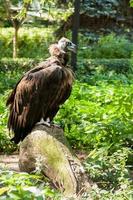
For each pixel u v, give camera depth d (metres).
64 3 26.33
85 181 7.15
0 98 14.66
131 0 13.66
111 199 6.34
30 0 14.17
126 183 7.20
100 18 29.92
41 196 3.84
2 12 25.94
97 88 15.40
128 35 30.00
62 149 7.43
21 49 27.00
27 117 7.75
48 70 7.50
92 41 28.56
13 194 3.82
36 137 7.59
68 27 27.42
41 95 7.57
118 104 11.99
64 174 7.18
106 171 8.16
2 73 20.70
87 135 11.45
